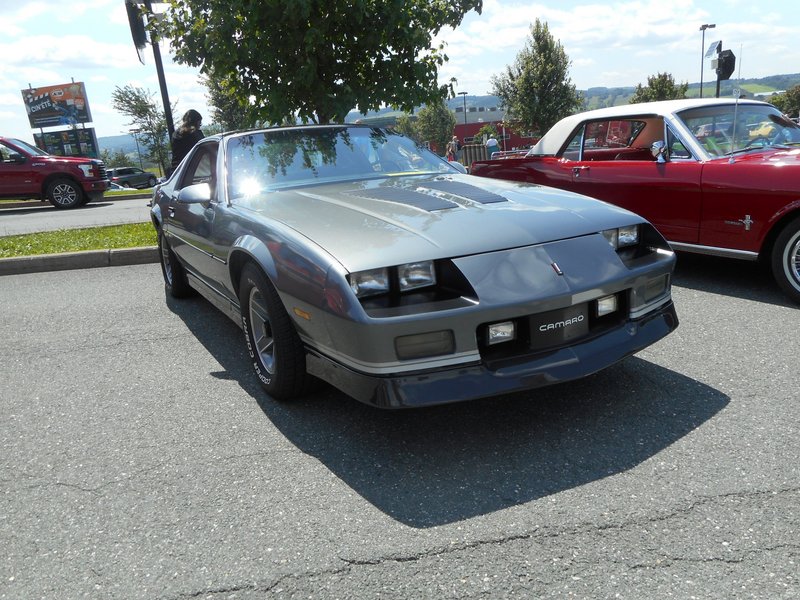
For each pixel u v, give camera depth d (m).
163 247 5.32
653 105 5.26
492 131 62.91
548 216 2.79
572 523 2.04
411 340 2.34
